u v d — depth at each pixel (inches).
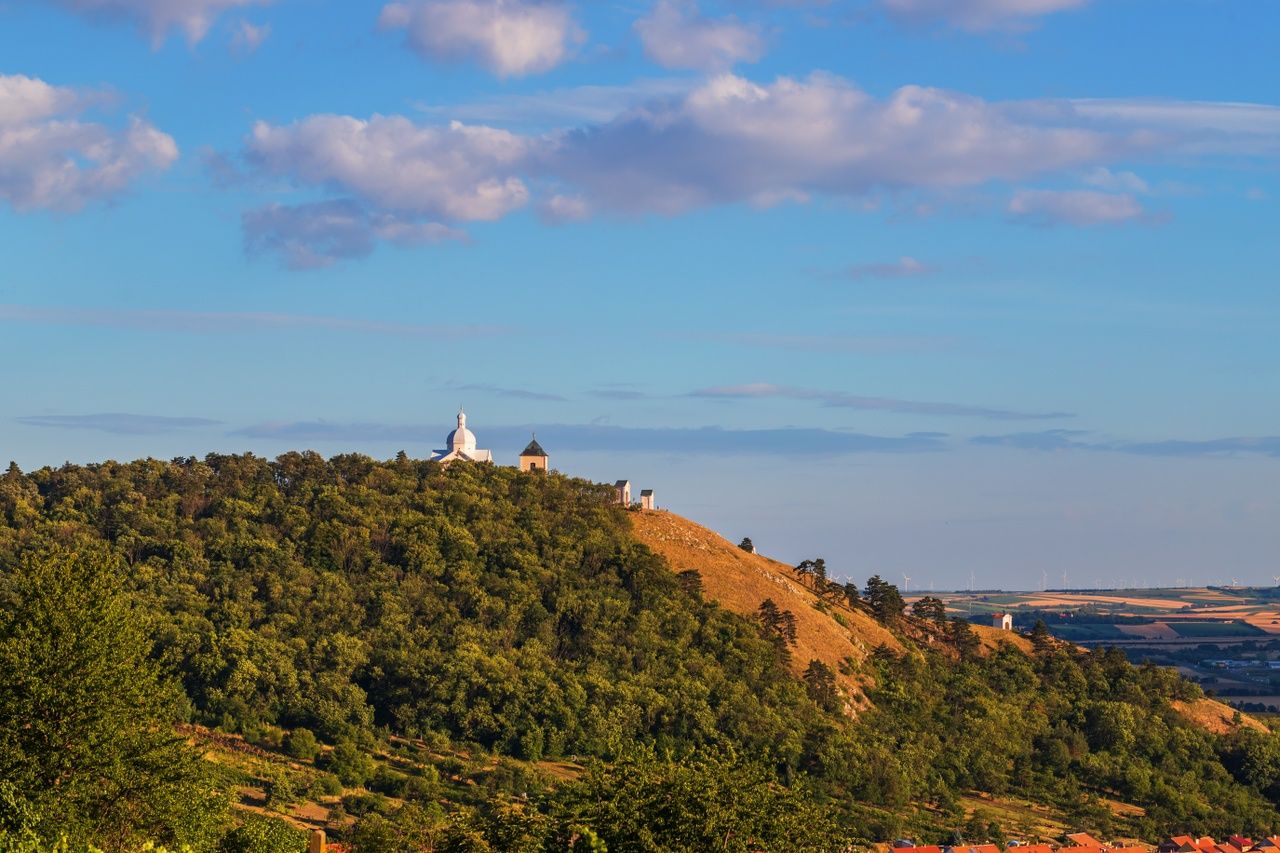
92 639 6668.3
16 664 6466.5
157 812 6574.8
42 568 6919.3
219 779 7608.3
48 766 6382.9
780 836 6550.2
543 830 6756.9
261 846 7682.1
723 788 6579.7
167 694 7052.2
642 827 6333.7
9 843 5841.5
